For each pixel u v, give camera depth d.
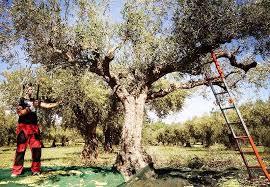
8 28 11.01
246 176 11.16
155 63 12.38
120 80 13.23
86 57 11.73
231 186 9.34
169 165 16.38
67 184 8.39
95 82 22.42
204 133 56.69
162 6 12.08
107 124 30.50
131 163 10.75
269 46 11.79
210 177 10.80
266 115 36.50
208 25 10.89
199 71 12.78
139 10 11.82
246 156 24.70
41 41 11.25
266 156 24.36
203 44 11.34
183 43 11.38
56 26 11.12
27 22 10.76
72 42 11.44
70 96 19.97
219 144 54.94
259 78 15.40
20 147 8.97
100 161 22.98
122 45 11.95
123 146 11.12
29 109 9.20
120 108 26.50
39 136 9.43
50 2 10.93
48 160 27.80
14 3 10.52
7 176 8.80
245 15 10.91
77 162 23.20
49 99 21.42
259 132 33.75
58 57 11.98
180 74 13.75
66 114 24.73
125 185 9.02
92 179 9.17
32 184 8.02
